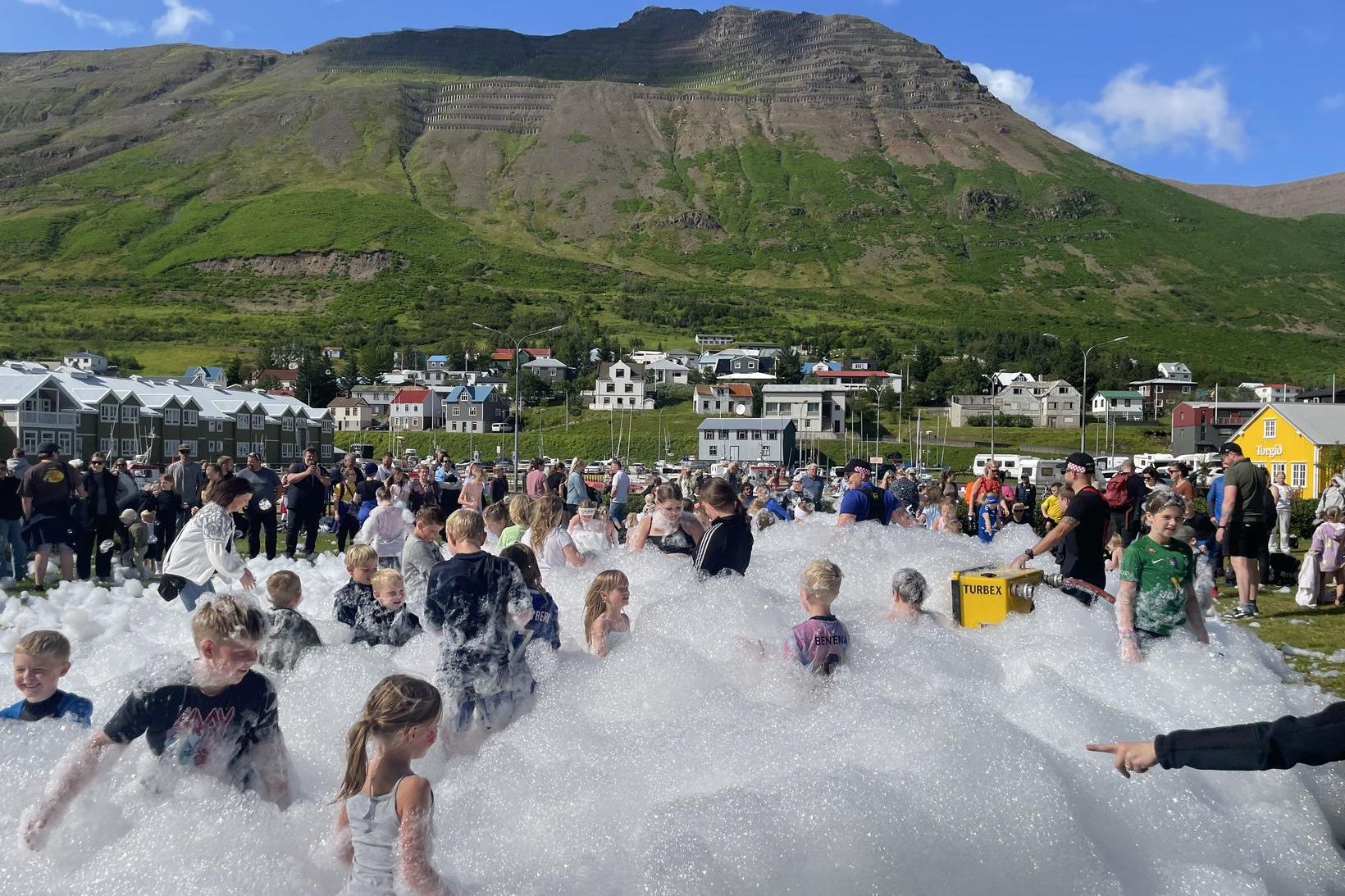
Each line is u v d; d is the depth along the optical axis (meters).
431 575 5.87
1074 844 4.48
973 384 130.38
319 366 128.62
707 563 8.37
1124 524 13.25
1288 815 5.27
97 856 4.27
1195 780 5.29
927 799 4.55
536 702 5.88
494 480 23.91
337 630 7.16
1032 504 25.97
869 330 177.88
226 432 71.94
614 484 19.69
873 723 5.29
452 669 5.66
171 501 14.77
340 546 18.41
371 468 20.17
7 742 4.78
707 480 8.53
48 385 57.44
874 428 112.62
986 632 7.70
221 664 4.54
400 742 4.02
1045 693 5.93
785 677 6.27
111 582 13.56
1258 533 11.47
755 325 184.62
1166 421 120.31
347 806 4.01
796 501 18.89
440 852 4.45
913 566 9.52
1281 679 7.86
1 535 13.17
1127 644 6.86
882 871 4.20
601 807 4.76
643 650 6.36
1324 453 42.94
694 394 124.81
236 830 4.32
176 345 149.75
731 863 4.11
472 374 136.88
